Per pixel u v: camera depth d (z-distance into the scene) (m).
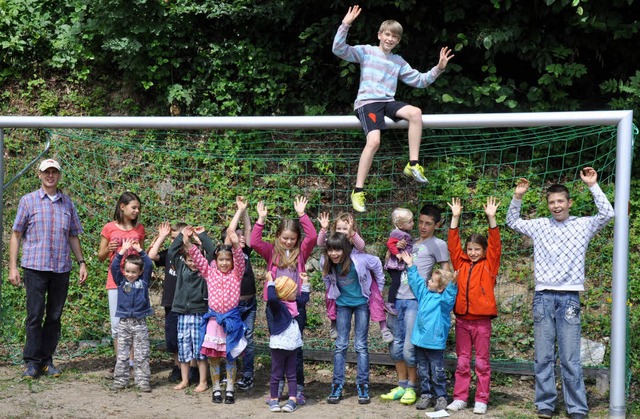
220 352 6.45
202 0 9.73
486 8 8.65
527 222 6.32
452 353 7.52
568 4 8.35
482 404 6.21
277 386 6.29
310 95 9.77
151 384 7.03
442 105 8.97
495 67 8.80
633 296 7.99
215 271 6.60
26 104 10.20
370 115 6.41
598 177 8.70
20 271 8.69
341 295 6.54
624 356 6.02
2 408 6.14
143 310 6.81
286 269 6.56
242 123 6.75
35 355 7.08
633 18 8.62
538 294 6.18
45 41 10.28
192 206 9.16
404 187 8.93
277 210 9.15
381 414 6.17
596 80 9.22
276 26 9.80
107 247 7.18
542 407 6.08
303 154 9.40
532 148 8.95
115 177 9.38
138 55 9.66
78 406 6.27
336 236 6.38
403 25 8.99
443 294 6.25
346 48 6.48
